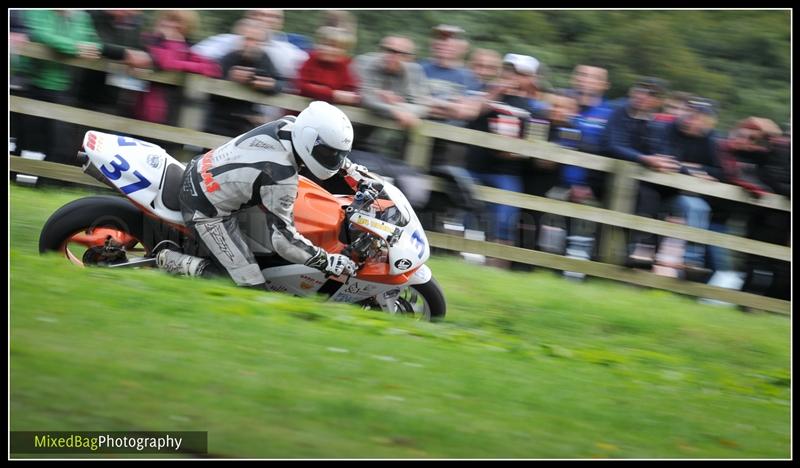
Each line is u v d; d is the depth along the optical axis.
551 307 31.55
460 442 17.39
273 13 35.25
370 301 26.62
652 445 18.95
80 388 16.94
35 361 17.58
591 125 37.28
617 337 30.00
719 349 30.50
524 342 26.05
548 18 57.12
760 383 26.72
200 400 17.27
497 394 20.20
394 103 35.56
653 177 37.50
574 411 20.09
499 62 37.53
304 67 35.25
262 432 16.53
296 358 19.98
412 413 18.23
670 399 22.44
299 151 23.27
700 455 18.80
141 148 24.58
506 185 36.62
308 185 25.55
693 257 38.28
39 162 33.75
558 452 17.69
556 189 37.09
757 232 39.00
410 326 24.27
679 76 55.88
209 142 35.12
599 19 57.03
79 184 34.47
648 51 56.38
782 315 38.44
